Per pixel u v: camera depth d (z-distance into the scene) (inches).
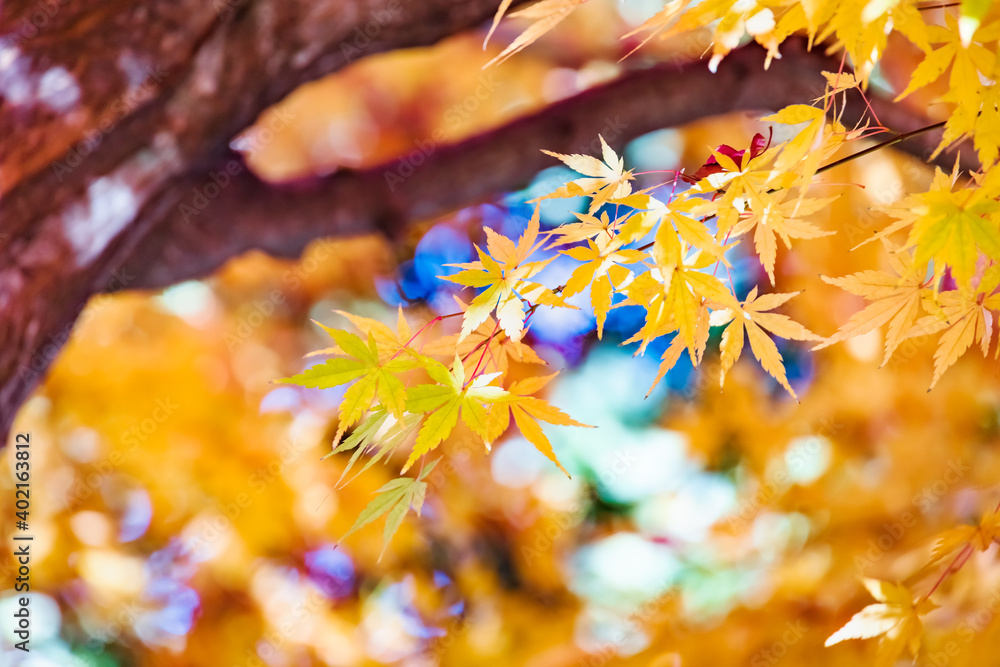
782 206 69.1
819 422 126.3
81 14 77.0
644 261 69.1
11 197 77.7
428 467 70.2
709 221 70.2
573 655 133.7
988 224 66.7
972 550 74.4
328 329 68.7
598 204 69.0
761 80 85.4
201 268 95.7
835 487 117.3
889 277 69.1
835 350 128.3
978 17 63.6
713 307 70.1
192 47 79.1
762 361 70.2
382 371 68.8
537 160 94.9
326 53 82.7
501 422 70.4
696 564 120.3
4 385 80.0
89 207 79.5
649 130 93.3
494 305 69.2
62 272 80.0
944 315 67.9
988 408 112.3
